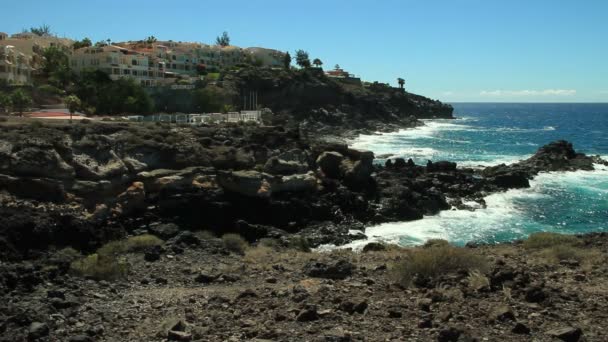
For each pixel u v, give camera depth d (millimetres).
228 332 11656
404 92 173250
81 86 78750
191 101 96062
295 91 121250
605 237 26000
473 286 14352
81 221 29906
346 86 141375
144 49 120562
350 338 10789
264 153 43281
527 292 13414
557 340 10516
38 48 97562
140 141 37938
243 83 113875
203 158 39688
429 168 55312
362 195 43219
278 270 19672
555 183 55031
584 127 150375
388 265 18641
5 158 30500
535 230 38000
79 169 33188
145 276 19344
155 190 35781
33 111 66562
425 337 10828
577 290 14617
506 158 76375
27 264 19562
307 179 41375
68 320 13188
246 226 35219
